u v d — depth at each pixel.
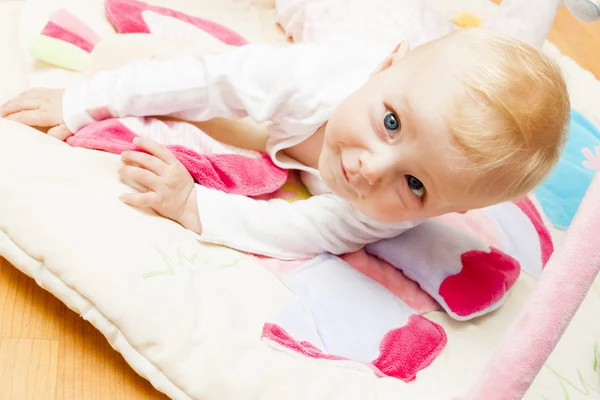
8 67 1.03
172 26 1.15
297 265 0.90
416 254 0.95
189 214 0.85
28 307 0.79
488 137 0.72
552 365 0.88
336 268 0.90
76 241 0.75
